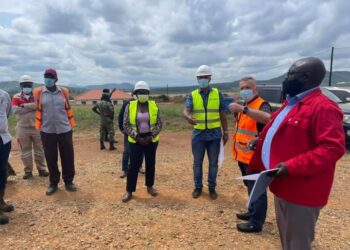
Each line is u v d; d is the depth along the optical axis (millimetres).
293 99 2750
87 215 5020
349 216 5074
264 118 4074
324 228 4641
